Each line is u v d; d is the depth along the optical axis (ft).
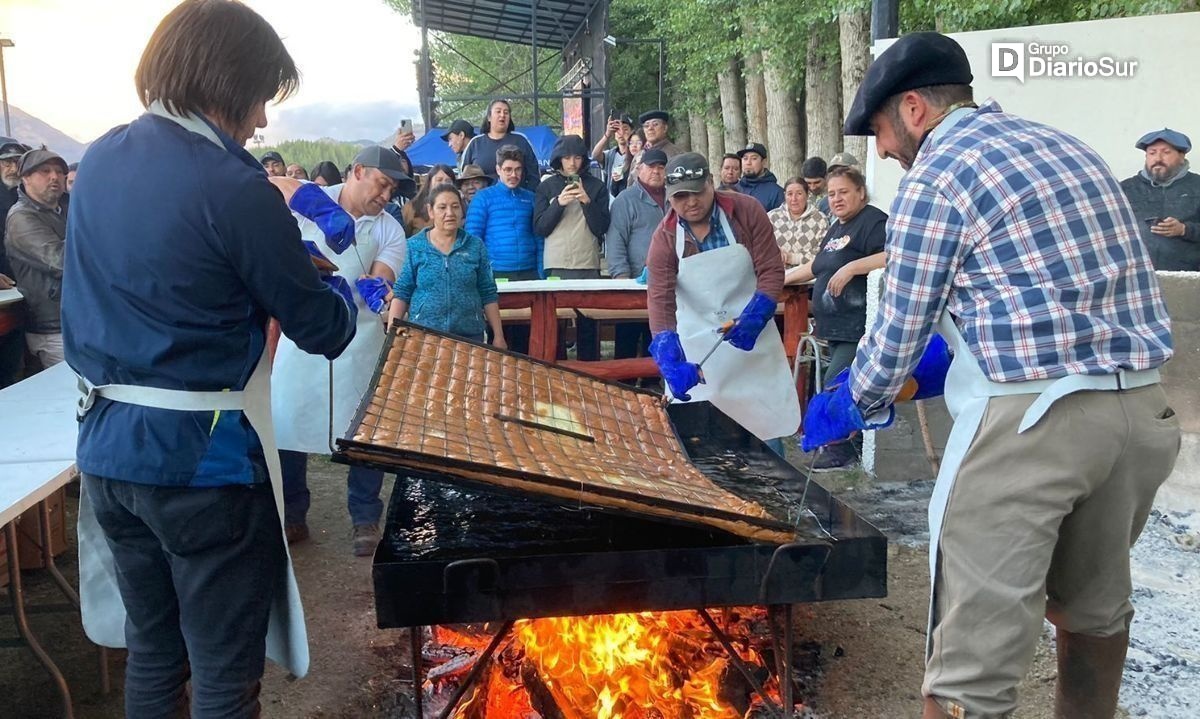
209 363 6.32
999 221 6.52
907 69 7.12
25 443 9.25
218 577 6.52
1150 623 11.37
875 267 16.62
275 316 6.61
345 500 16.49
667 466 9.55
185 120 6.39
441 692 9.27
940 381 7.79
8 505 7.34
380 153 13.10
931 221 6.66
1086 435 6.45
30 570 13.44
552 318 18.44
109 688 10.18
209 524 6.35
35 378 12.73
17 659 10.98
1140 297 6.66
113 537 6.67
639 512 7.42
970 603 6.70
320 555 13.75
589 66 64.23
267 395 6.80
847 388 7.42
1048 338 6.43
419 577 7.34
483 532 8.64
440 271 15.30
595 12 62.34
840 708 9.34
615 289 18.38
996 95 18.56
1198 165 18.43
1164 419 6.79
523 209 22.79
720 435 12.12
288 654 7.20
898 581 12.59
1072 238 6.45
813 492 9.65
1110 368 6.41
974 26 27.68
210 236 6.11
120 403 6.28
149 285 6.09
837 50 43.47
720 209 13.70
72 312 6.42
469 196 25.44
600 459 8.86
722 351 13.92
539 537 8.50
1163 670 10.21
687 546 8.23
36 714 9.70
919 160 6.98
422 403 8.78
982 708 6.66
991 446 6.61
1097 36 18.04
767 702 8.45
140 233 6.07
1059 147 6.73
